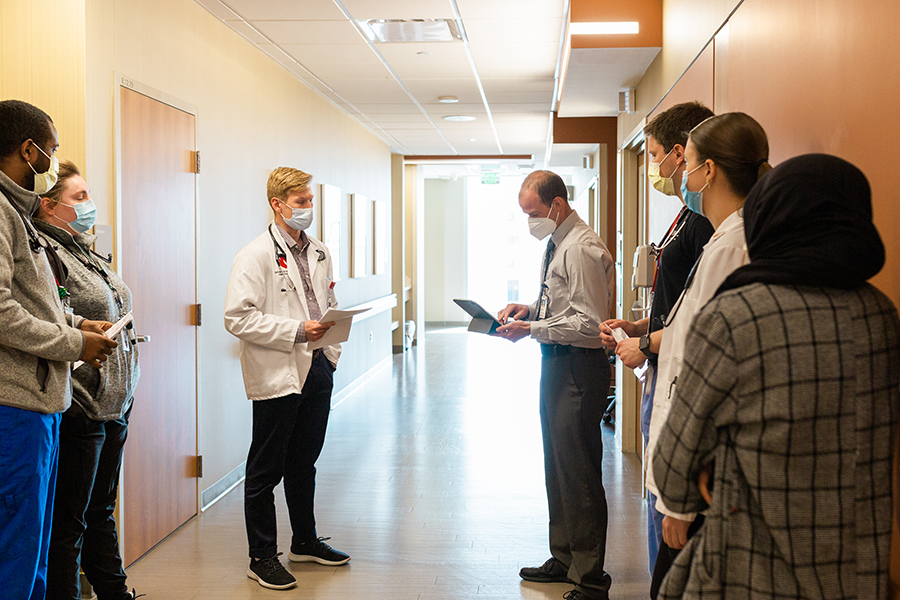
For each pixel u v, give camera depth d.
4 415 2.05
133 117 3.54
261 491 3.27
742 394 1.24
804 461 1.21
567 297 3.01
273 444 3.25
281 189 3.36
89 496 2.72
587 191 9.55
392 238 12.02
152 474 3.73
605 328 2.54
